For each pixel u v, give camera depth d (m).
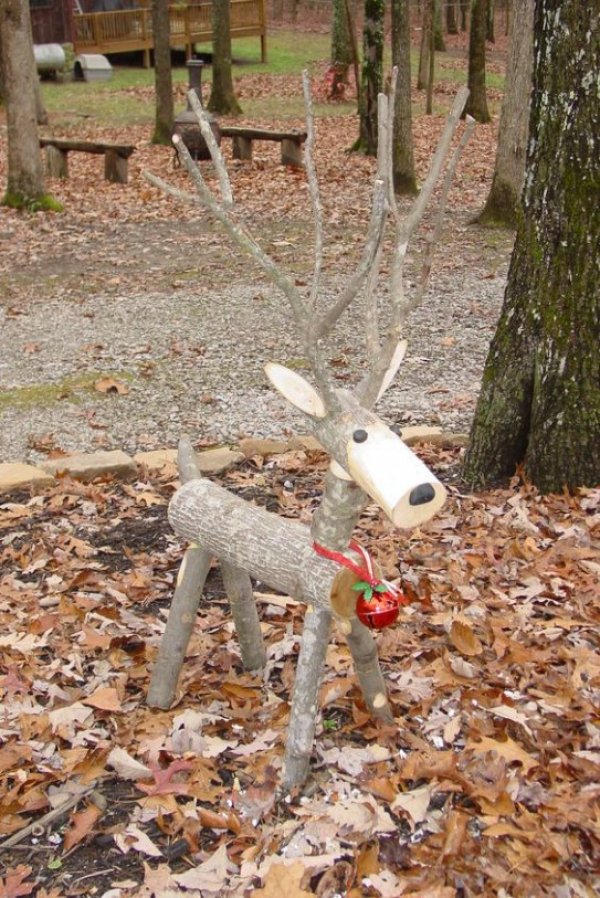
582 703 3.31
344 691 3.42
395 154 13.00
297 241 10.84
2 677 3.70
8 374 7.30
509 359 5.12
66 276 9.95
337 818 2.87
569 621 3.85
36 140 12.55
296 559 2.81
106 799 3.06
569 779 3.02
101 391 6.88
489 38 32.44
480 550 4.46
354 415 2.59
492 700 3.35
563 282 4.82
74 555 4.74
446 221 11.65
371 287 2.82
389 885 2.67
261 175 14.56
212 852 2.84
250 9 28.38
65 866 2.82
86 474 5.57
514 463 5.20
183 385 6.95
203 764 3.11
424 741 3.18
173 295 9.14
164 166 15.48
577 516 4.73
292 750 2.95
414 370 7.07
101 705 3.42
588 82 4.55
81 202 13.27
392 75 2.61
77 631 4.04
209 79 26.31
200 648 3.81
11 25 12.01
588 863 2.75
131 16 27.94
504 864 2.73
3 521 5.09
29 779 3.11
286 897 2.60
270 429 6.18
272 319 8.30
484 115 19.81
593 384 4.86
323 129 19.20
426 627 3.83
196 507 3.12
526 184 4.92
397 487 2.40
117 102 23.19
